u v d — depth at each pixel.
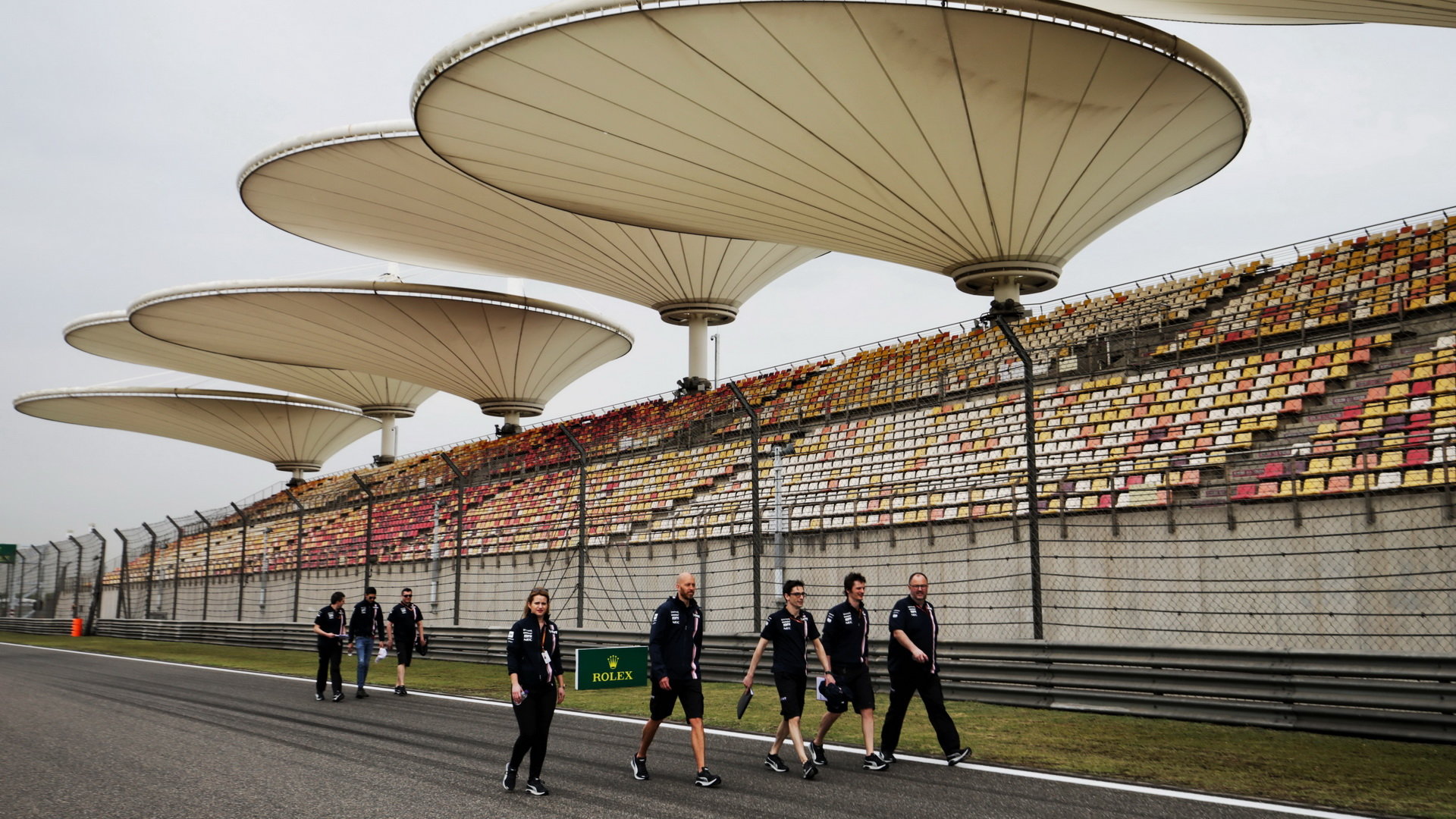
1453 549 11.25
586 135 20.23
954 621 15.30
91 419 55.84
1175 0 19.47
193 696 14.39
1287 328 18.17
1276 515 12.67
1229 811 6.08
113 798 6.95
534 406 45.12
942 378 23.22
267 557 34.59
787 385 29.98
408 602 14.68
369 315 38.53
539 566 23.77
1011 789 6.86
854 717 10.77
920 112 18.31
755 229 23.67
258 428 57.75
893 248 23.17
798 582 7.79
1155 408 17.75
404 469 45.72
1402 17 15.59
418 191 29.42
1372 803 6.29
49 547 42.75
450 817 6.27
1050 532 14.55
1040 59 17.17
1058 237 22.58
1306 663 9.10
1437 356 15.17
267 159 28.31
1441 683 8.34
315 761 8.45
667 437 29.86
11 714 12.22
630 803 6.63
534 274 34.59
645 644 16.25
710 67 17.55
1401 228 20.66
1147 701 9.98
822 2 15.85
